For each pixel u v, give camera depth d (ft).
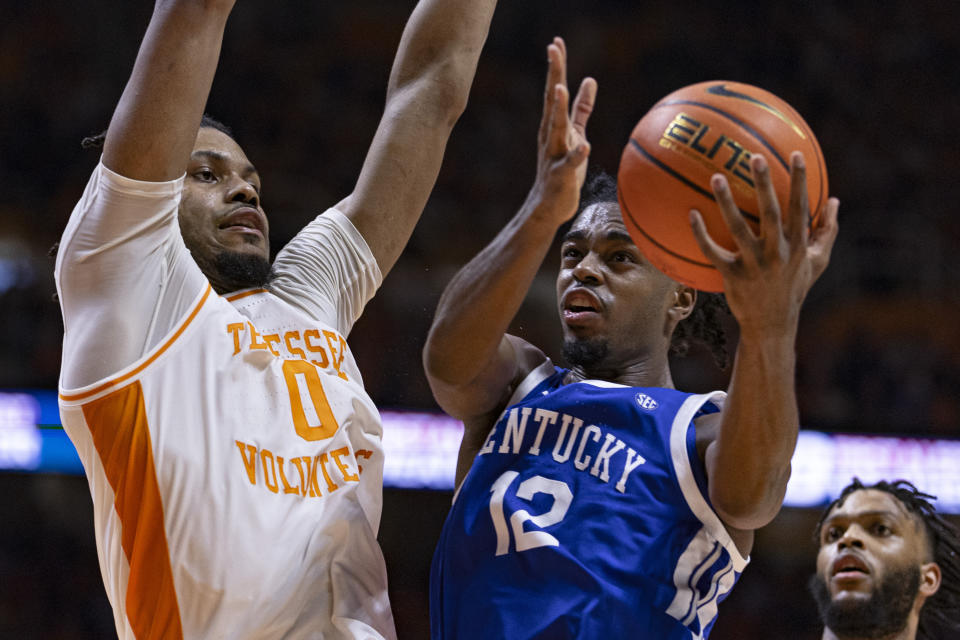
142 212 10.15
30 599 40.98
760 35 56.34
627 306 11.37
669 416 10.65
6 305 45.50
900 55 56.08
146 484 10.05
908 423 45.83
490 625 10.09
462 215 50.72
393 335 44.65
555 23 56.34
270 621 9.96
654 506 10.28
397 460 38.65
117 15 53.01
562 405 11.03
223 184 11.88
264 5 54.90
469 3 13.15
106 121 51.11
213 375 10.46
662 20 56.59
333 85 53.83
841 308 48.62
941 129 54.65
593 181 12.66
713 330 12.99
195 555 9.93
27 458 38.55
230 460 10.19
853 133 54.60
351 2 55.21
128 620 10.15
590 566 10.05
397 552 42.27
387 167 12.61
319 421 10.87
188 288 10.66
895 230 51.44
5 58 51.78
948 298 49.03
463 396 11.37
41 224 48.01
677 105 9.46
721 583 10.48
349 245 12.35
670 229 9.20
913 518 16.02
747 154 9.02
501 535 10.43
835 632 15.87
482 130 53.26
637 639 9.82
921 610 16.01
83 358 10.21
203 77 10.20
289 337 11.31
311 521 10.39
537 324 43.42
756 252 8.33
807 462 41.09
